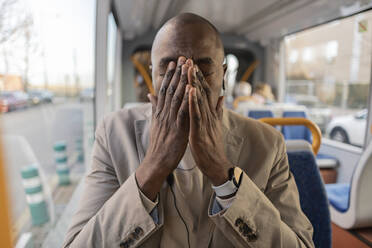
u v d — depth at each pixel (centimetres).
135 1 317
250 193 62
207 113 58
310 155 115
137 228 60
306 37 402
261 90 451
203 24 63
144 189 59
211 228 70
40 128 400
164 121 58
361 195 187
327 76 351
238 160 76
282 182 78
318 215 109
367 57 281
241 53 572
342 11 302
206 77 63
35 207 197
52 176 321
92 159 78
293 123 165
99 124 82
